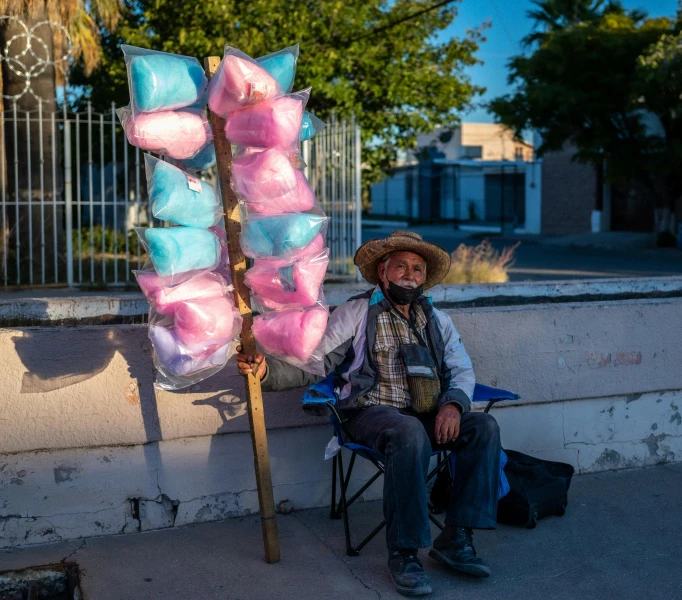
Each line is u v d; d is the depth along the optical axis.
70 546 3.63
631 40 19.48
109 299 4.25
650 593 3.35
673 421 5.00
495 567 3.56
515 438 4.55
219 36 13.64
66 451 3.65
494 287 5.21
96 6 11.98
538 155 22.36
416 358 3.68
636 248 21.95
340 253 10.50
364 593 3.27
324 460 4.17
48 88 11.28
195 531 3.82
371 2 14.20
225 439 3.94
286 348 3.26
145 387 3.72
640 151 20.78
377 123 14.34
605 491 4.50
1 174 10.95
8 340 3.49
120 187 16.45
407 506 3.28
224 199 3.30
